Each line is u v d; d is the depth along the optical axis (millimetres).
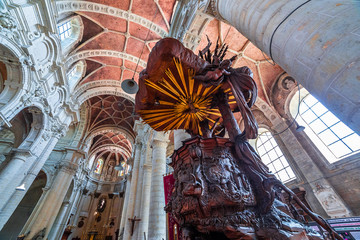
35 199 18672
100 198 27188
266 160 10477
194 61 2711
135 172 14383
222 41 8883
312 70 1711
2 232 16219
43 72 9383
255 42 2752
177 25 8422
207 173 2211
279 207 2166
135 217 10664
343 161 6754
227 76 2846
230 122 2848
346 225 3828
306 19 1815
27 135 10438
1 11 6504
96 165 29938
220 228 1752
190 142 2588
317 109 8594
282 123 9586
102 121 22828
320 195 6941
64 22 11070
